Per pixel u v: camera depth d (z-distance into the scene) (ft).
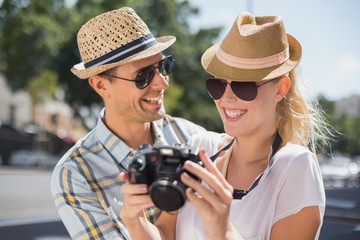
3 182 37.58
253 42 5.38
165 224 5.92
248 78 5.33
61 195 7.08
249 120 5.48
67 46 91.56
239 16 5.65
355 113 33.42
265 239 5.30
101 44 7.64
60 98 95.81
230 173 5.92
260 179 5.42
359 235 7.59
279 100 5.59
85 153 7.56
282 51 5.49
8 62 87.76
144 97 7.65
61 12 91.25
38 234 8.95
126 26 7.59
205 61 6.06
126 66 7.55
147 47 7.64
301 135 5.89
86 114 97.35
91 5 95.50
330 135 6.24
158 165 4.64
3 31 87.45
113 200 7.23
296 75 5.76
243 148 5.78
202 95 101.86
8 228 9.04
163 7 100.42
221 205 4.44
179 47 99.66
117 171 7.43
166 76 7.88
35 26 85.97
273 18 5.77
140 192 4.75
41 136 70.85
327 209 8.66
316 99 6.07
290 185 5.20
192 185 4.46
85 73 7.76
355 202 8.95
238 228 5.34
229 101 5.49
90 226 6.88
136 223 5.25
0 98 112.37
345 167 58.08
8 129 68.90
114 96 7.70
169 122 8.63
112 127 7.82
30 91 83.76
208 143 6.40
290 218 5.14
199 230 5.64
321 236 7.73
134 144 7.97
